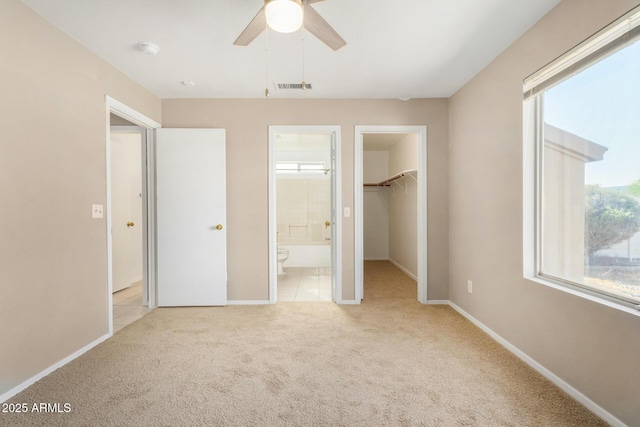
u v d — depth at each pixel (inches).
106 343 94.1
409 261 191.3
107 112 97.2
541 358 76.9
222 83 115.1
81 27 79.0
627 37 55.0
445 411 63.0
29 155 70.9
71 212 83.0
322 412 62.8
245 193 131.5
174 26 79.0
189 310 125.0
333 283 137.5
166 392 69.3
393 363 82.2
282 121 131.0
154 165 129.4
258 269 132.3
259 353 87.9
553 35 72.0
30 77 71.1
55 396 67.6
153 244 129.9
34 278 72.3
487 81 100.7
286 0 50.7
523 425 58.9
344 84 116.6
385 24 78.5
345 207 132.3
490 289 99.9
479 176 106.3
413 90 123.1
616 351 57.4
